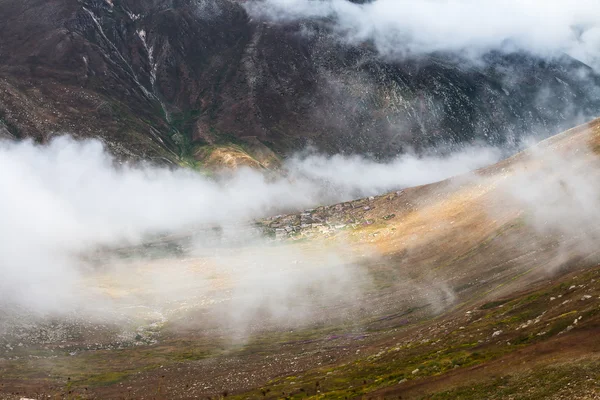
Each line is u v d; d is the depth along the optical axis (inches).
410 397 2396.7
